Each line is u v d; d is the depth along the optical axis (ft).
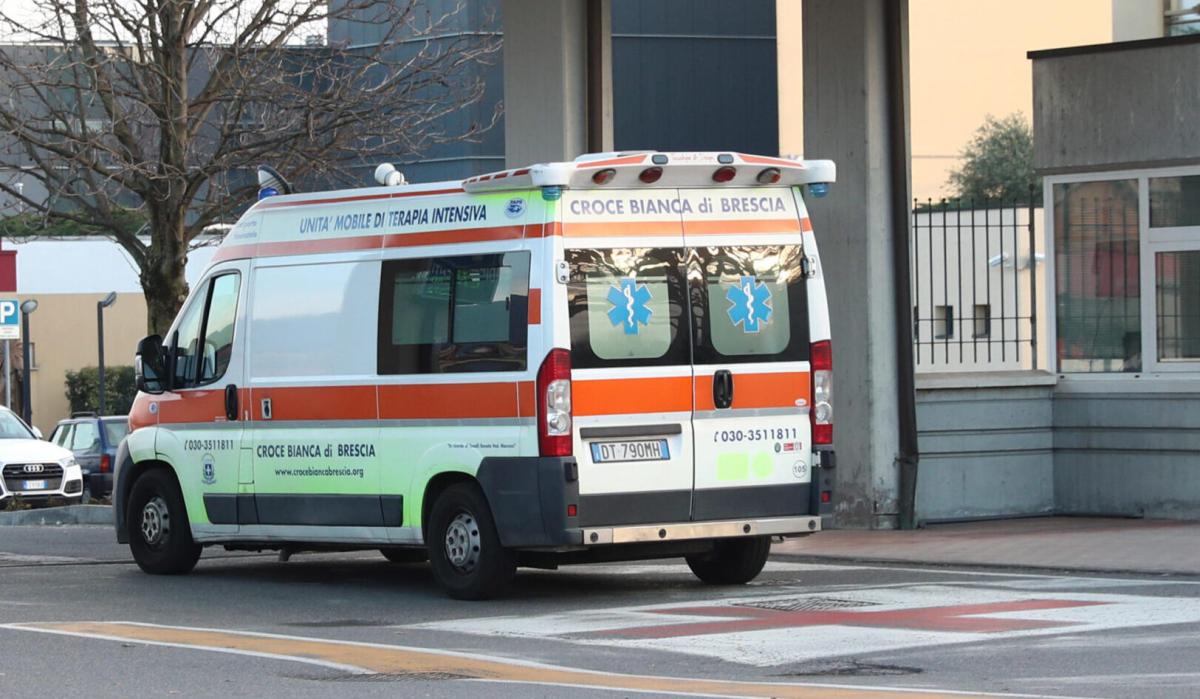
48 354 189.47
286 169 86.07
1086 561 50.26
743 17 183.11
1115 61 63.82
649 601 44.14
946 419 62.49
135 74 85.56
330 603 45.55
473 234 44.39
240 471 50.34
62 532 76.07
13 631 39.45
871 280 60.49
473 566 44.27
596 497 42.63
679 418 43.88
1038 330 70.79
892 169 60.75
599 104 65.36
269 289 49.73
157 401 53.21
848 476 61.21
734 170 45.01
